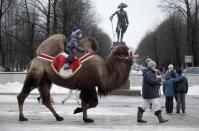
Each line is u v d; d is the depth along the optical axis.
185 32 93.00
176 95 22.06
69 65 16.23
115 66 16.23
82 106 16.45
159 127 15.32
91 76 16.20
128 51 16.31
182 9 75.38
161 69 78.69
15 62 89.75
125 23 43.94
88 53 16.38
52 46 16.58
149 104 16.92
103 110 22.14
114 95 37.12
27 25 71.31
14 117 17.98
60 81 16.44
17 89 44.28
